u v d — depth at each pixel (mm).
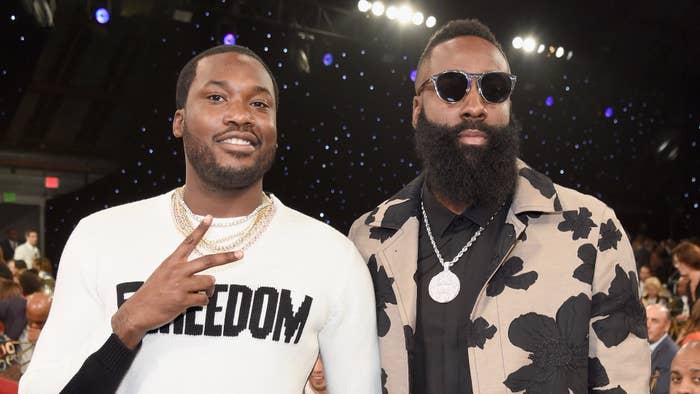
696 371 2676
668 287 7734
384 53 10992
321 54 12375
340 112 13273
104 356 1523
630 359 1730
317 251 1801
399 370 1840
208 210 1783
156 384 1603
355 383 1800
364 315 1828
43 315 3373
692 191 14320
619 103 13953
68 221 12398
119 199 12641
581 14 11117
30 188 12062
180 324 1641
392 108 13195
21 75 10430
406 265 1910
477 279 1857
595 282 1778
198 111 1729
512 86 1886
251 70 1773
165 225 1771
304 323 1726
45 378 1569
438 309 1852
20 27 8328
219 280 1698
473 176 1857
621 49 12320
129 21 11078
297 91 12828
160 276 1530
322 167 13453
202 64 1786
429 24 10406
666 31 11844
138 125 12562
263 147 1750
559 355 1730
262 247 1761
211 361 1622
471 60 1898
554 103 13773
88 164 12461
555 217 1851
